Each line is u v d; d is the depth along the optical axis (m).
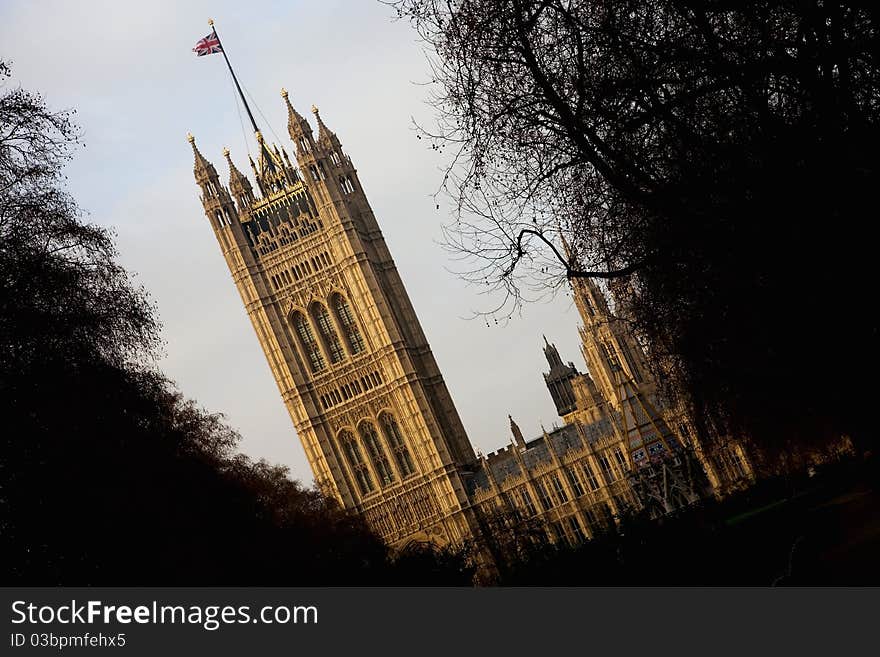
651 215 36.44
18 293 44.59
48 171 46.78
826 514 43.88
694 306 42.72
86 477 44.84
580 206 36.62
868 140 30.05
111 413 48.94
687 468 138.00
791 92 31.56
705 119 34.16
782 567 42.75
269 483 116.19
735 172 33.00
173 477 56.03
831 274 32.31
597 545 48.19
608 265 38.06
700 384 54.69
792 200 31.88
